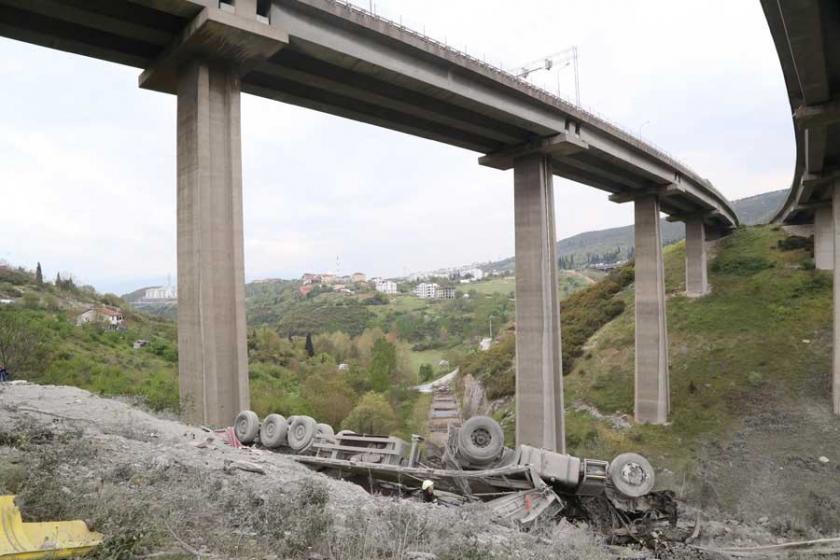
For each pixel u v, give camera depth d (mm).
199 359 20531
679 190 47344
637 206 49438
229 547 5914
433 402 71375
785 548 16953
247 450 13312
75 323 55562
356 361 77938
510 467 12234
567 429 47500
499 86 30172
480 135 36125
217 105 22078
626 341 57156
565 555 9070
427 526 8141
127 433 11898
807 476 33812
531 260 36406
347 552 6340
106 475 7766
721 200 63188
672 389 47938
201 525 6621
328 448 14086
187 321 21281
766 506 31781
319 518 6922
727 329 52500
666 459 40000
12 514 5133
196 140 21172
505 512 11148
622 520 12891
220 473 9602
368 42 24750
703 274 60656
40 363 35406
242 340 21641
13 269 77062
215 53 21453
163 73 23031
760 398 43000
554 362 36438
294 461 13086
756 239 70312
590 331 63750
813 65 20281
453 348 120000
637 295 48125
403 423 54750
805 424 38719
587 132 37188
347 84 26938
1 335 34219
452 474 12234
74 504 6102
